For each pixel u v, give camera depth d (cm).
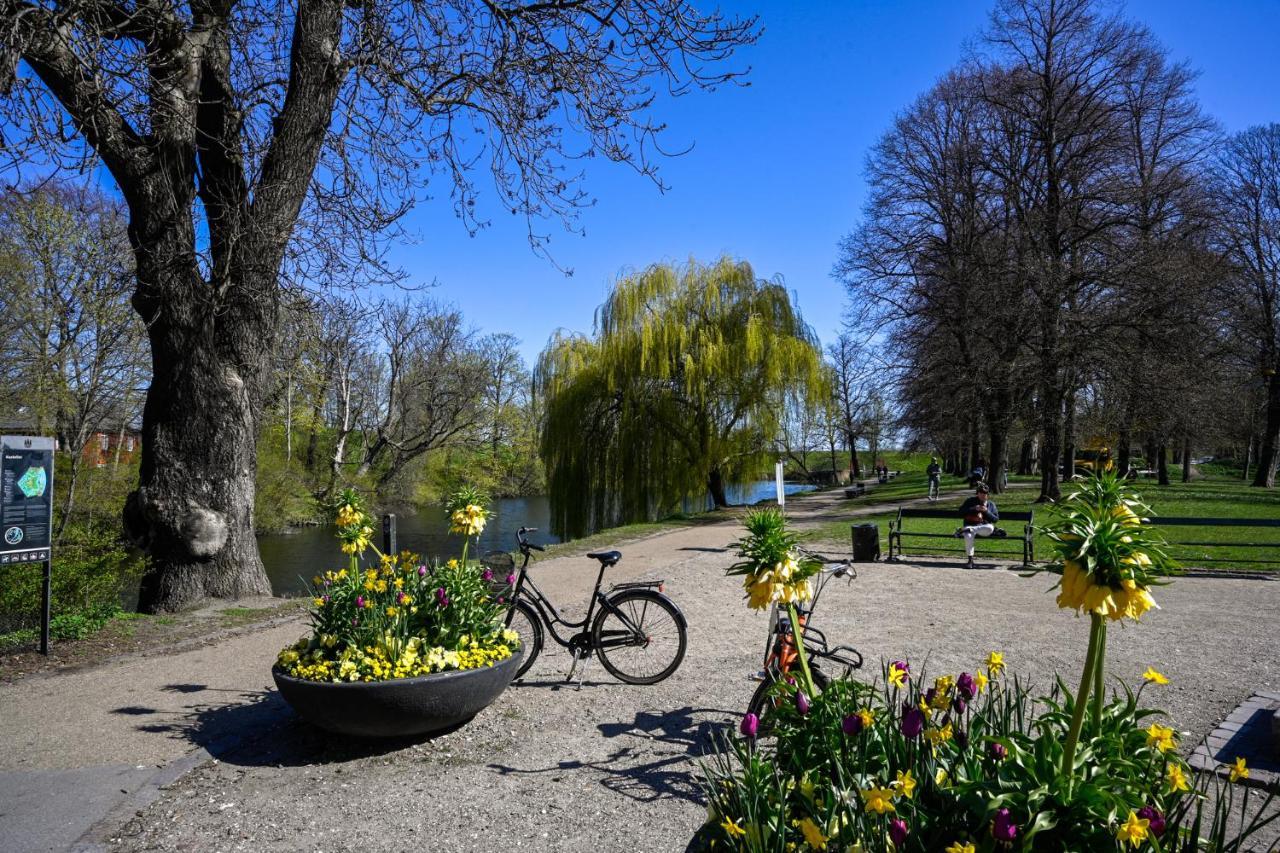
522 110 967
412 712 470
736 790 268
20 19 708
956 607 886
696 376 2500
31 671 689
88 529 1330
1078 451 3281
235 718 551
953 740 270
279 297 1059
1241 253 2894
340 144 937
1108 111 2383
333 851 362
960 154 2652
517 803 407
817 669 421
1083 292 2333
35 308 1816
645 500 2572
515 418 4981
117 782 438
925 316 2684
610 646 615
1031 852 225
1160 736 253
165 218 952
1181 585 1030
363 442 3816
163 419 976
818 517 2408
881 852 231
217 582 980
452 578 554
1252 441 3875
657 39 879
